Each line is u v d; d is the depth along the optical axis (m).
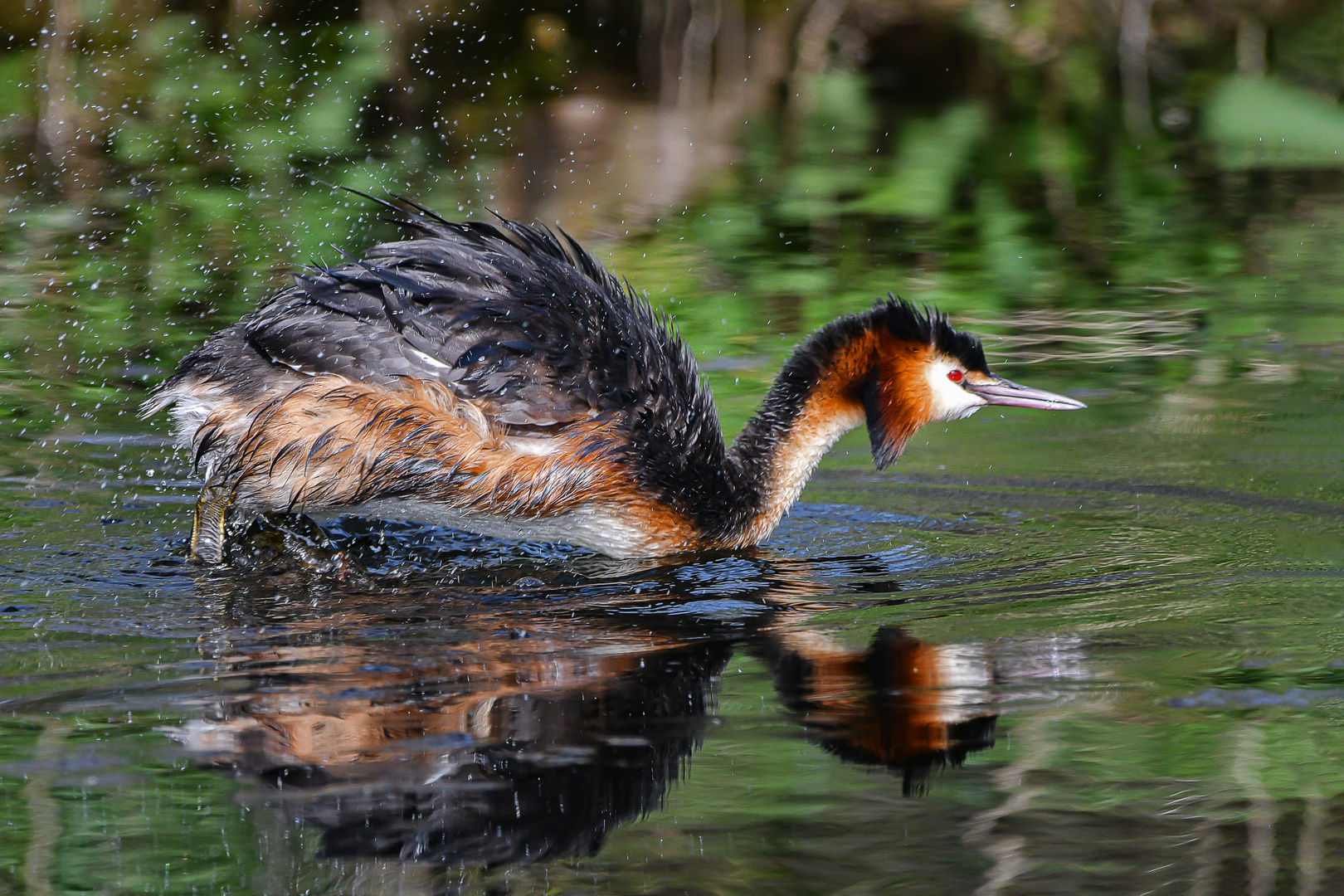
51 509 10.74
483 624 8.39
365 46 25.31
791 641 8.07
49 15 25.11
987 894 5.55
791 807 6.17
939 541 10.49
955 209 21.45
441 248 10.29
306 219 19.70
